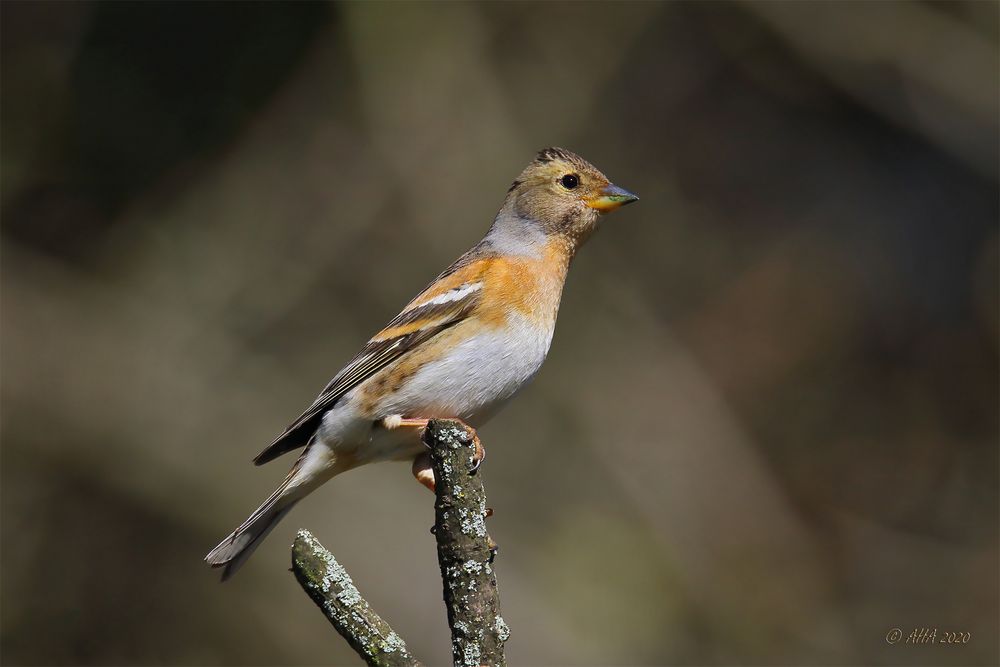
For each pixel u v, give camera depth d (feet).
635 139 52.01
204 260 49.24
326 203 49.47
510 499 45.55
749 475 47.19
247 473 45.50
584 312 49.26
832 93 52.95
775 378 49.44
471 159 47.73
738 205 52.34
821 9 50.16
